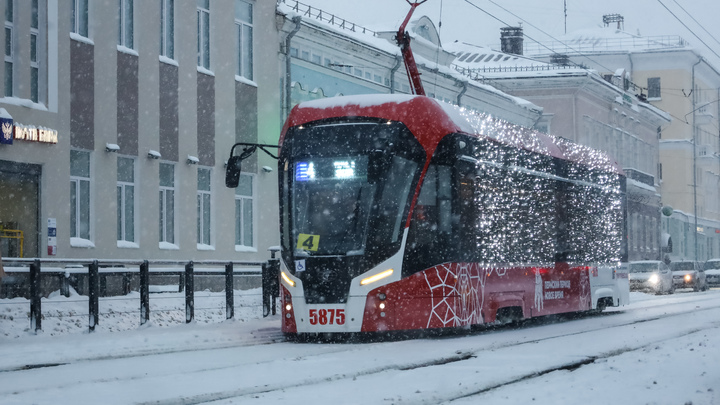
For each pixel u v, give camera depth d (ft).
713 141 281.54
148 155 82.48
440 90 132.46
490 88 145.48
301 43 103.76
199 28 90.22
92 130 76.89
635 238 196.65
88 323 55.06
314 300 50.60
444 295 51.70
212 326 58.13
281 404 28.14
